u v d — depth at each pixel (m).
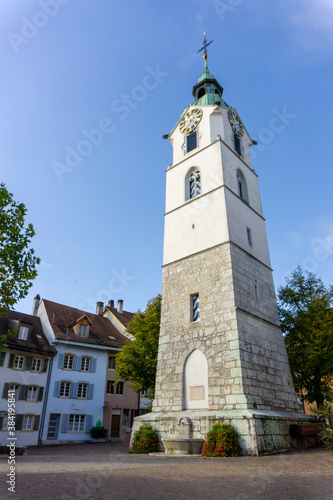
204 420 16.92
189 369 19.94
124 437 37.41
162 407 20.11
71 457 15.60
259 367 19.12
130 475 9.13
